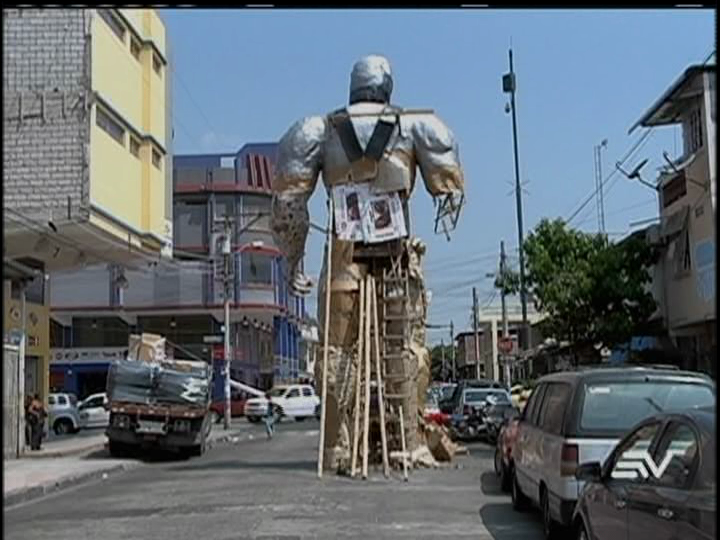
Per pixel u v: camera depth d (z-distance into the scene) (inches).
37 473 888.9
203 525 543.2
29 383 1401.3
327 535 500.1
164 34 1385.3
